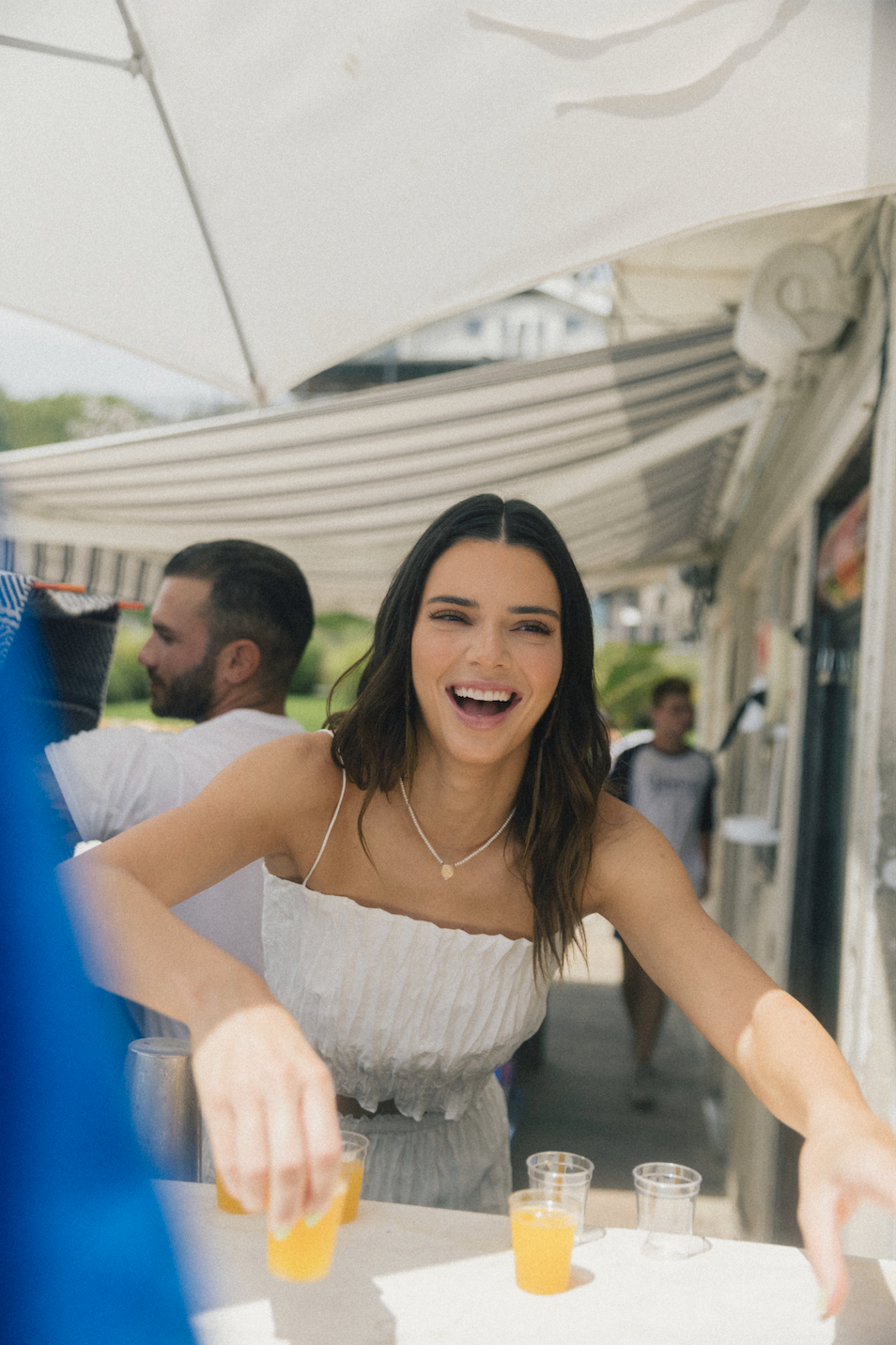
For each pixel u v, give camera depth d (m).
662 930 1.46
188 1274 1.09
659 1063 5.84
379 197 1.92
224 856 1.39
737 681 7.55
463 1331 1.04
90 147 2.00
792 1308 1.11
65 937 0.60
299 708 20.95
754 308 2.94
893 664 2.18
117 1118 1.02
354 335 2.28
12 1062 0.59
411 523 4.93
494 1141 1.78
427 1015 1.55
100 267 2.29
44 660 2.01
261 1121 0.88
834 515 3.86
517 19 1.55
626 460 4.07
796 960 3.85
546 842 1.53
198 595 2.19
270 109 1.79
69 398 27.52
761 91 1.58
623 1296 1.12
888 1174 0.92
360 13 1.59
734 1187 3.97
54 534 5.13
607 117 1.68
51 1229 0.64
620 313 4.47
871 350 2.61
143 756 1.93
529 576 1.42
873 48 1.50
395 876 1.59
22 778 0.59
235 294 2.25
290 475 4.22
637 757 5.68
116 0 1.65
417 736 1.56
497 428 3.77
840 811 3.53
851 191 1.67
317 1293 1.10
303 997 1.59
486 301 2.11
